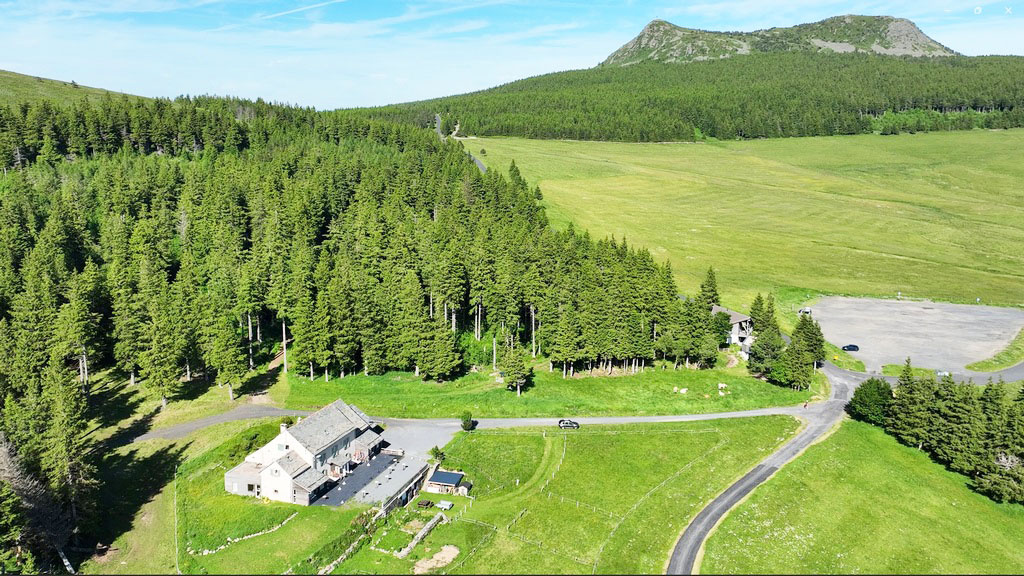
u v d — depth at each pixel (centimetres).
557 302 12644
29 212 14362
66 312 10662
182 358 11050
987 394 9400
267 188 16250
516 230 15838
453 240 14175
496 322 13188
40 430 7925
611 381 11938
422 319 11731
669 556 7181
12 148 17962
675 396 11344
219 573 6725
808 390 11694
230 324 11056
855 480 8781
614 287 12425
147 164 17512
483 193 19025
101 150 19362
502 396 11112
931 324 15088
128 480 8431
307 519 7588
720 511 8006
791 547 7412
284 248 13850
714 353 12350
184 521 7575
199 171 17262
